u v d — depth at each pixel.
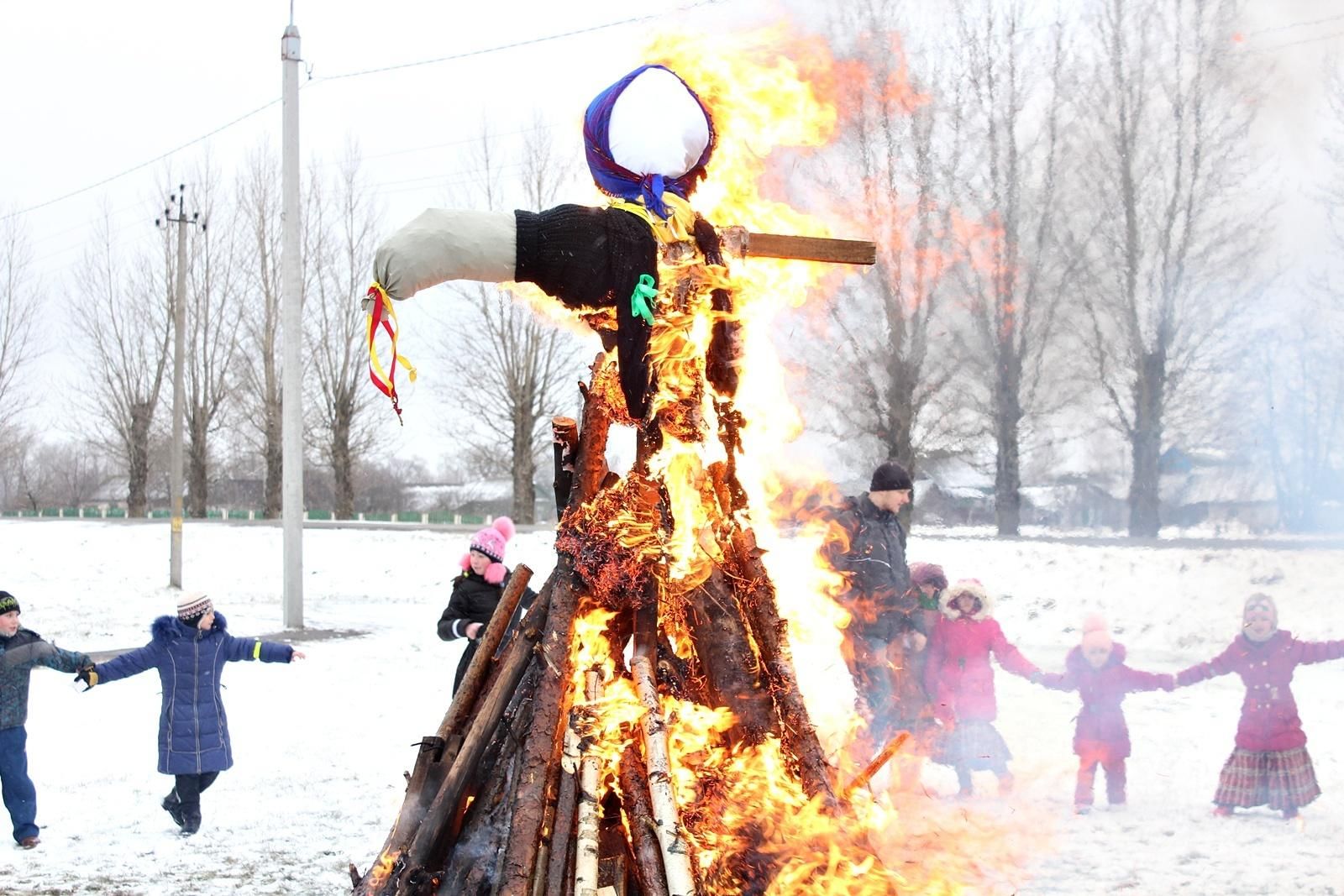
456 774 3.63
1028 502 19.34
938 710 7.25
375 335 3.55
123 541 32.38
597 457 3.89
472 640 7.02
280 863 6.36
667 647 3.81
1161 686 7.03
